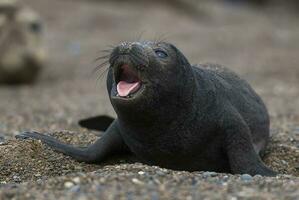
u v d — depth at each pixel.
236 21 94.88
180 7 96.50
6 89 52.97
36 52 55.62
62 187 18.11
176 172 20.00
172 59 21.11
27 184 18.81
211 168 22.77
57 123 32.97
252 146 22.55
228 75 25.09
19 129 31.20
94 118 28.02
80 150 23.77
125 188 17.77
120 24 82.88
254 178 19.58
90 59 64.38
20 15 56.03
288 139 27.73
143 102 20.34
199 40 74.75
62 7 88.06
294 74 55.75
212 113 22.00
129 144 22.66
